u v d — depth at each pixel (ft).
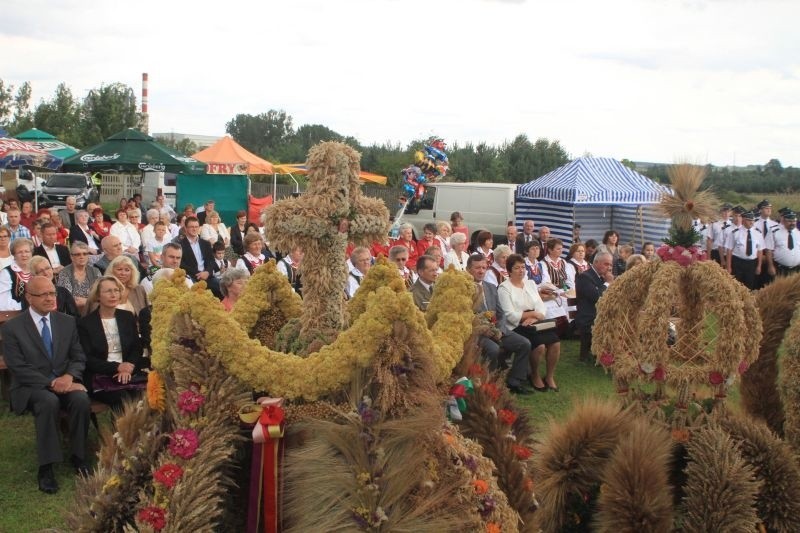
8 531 15.66
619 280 14.55
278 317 12.11
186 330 10.01
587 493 13.14
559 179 58.08
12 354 18.47
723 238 52.65
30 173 89.56
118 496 9.91
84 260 26.11
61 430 20.18
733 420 13.38
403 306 9.84
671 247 14.23
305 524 9.53
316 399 9.93
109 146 59.47
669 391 14.23
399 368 9.83
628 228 59.98
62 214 48.52
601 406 13.82
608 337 14.40
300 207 10.60
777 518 12.53
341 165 10.69
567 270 35.14
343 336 9.89
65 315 19.62
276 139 190.60
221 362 9.99
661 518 11.95
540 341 27.55
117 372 20.17
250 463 10.25
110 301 20.49
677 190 14.38
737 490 12.03
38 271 23.29
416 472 9.63
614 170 58.80
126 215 42.63
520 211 60.95
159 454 10.03
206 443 9.56
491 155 110.42
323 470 9.56
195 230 34.04
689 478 12.52
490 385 12.22
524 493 11.68
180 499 9.21
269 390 9.92
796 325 14.11
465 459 10.27
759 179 99.91
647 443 12.47
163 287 11.42
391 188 94.02
